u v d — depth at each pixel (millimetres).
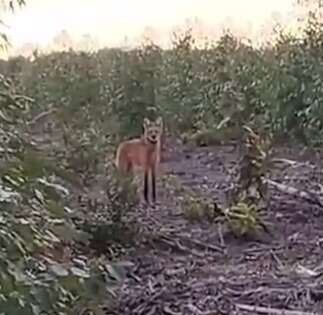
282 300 7828
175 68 18359
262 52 18219
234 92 17141
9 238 4555
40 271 4855
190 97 17875
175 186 12742
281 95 16141
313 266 8875
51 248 5250
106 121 17203
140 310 7621
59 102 18031
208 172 14156
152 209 11391
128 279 8461
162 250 9516
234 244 9836
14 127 5559
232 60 17734
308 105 15781
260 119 16250
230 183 12852
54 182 6418
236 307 7688
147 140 12117
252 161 11359
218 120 17297
